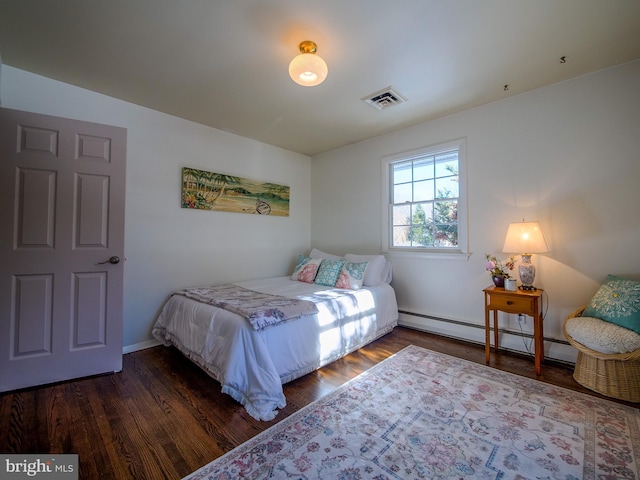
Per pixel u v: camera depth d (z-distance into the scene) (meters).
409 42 1.93
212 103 2.77
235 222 3.55
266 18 1.72
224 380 1.79
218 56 2.08
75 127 2.14
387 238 3.60
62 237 2.09
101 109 2.59
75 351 2.13
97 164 2.20
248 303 2.24
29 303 2.00
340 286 3.06
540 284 2.53
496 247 2.77
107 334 2.24
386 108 2.90
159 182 2.93
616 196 2.21
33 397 1.88
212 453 1.40
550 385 2.03
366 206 3.82
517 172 2.65
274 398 1.76
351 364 2.40
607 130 2.24
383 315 3.05
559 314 2.44
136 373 2.26
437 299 3.17
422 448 1.43
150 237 2.86
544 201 2.51
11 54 2.04
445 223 3.17
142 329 2.81
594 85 2.29
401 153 3.45
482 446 1.44
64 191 2.10
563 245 2.42
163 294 2.94
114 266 2.26
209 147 3.32
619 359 1.80
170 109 2.89
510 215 2.69
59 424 1.61
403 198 3.52
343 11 1.66
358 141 3.86
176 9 1.65
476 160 2.89
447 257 3.08
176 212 3.04
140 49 2.00
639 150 2.13
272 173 3.99
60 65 2.18
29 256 2.00
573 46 1.98
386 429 1.57
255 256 3.77
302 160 4.41
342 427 1.59
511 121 2.68
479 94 2.64
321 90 2.54
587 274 2.32
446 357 2.53
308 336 2.20
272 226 3.98
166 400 1.87
